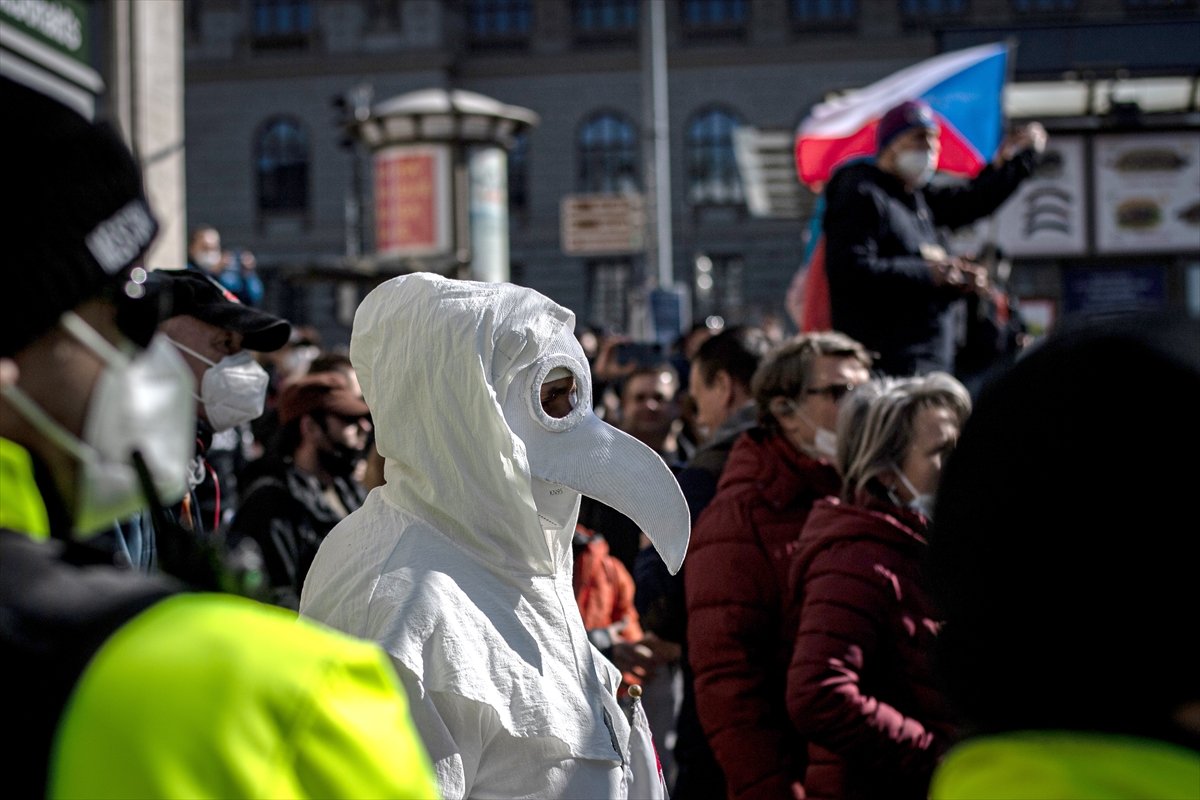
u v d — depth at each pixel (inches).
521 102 1514.5
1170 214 366.3
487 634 82.0
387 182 565.3
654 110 777.6
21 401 44.7
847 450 129.3
